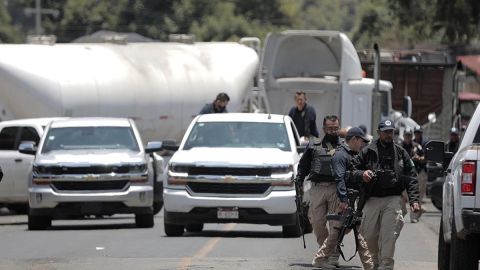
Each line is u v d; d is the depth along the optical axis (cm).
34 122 8456
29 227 7175
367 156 4606
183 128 10581
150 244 6000
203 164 6338
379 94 10594
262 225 7512
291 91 10788
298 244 6041
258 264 5044
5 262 5141
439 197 9362
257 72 10969
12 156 8369
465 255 4253
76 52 9969
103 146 7388
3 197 8369
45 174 7000
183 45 10912
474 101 13538
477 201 4116
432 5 14175
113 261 5166
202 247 5838
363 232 4672
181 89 10456
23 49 9731
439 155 4844
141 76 10181
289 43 10838
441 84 12862
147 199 7088
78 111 9669
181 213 6359
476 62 15975
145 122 10206
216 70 10744
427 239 6775
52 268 4916
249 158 6369
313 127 8031
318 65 10925
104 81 9856
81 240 6269
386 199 4600
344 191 4756
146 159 7219
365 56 12675
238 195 6309
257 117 6838
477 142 4388
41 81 9519
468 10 13088
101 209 7006
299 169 5184
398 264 5247
